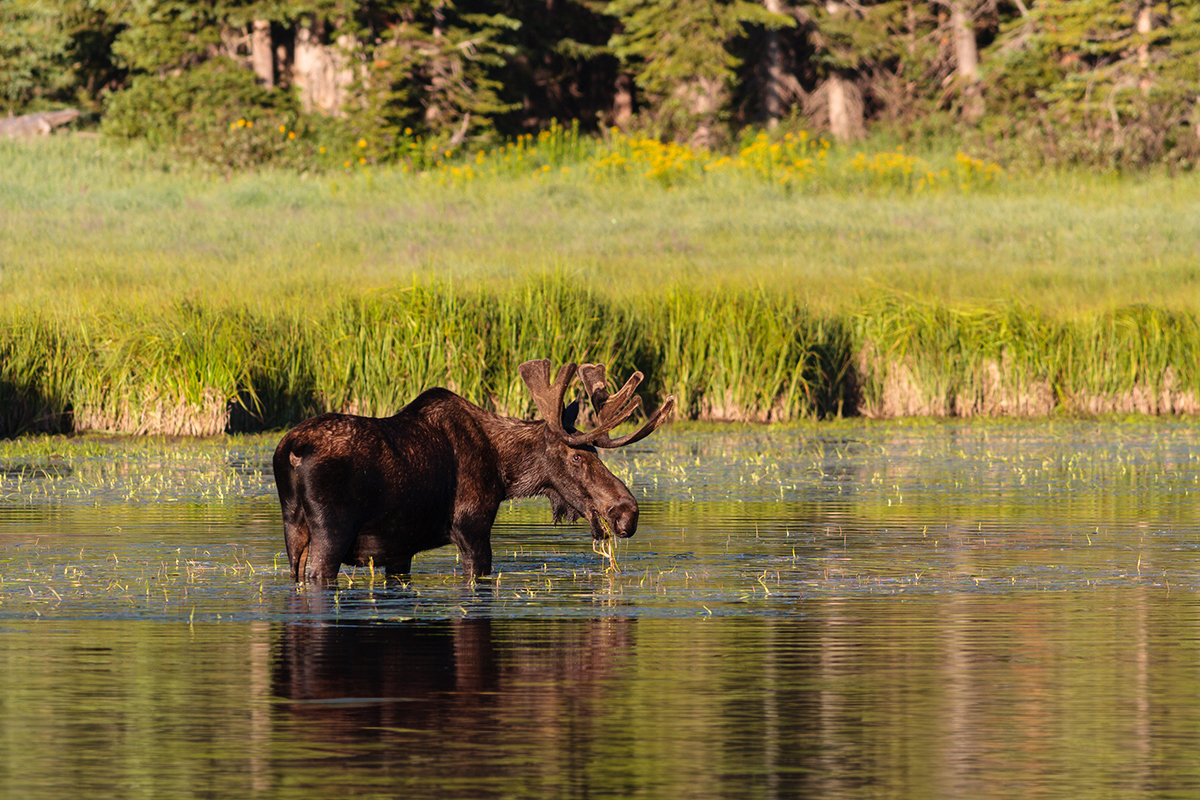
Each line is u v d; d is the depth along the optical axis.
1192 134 186.00
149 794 22.77
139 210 154.12
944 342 98.81
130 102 184.38
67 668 30.61
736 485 63.53
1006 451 77.44
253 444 81.12
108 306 94.06
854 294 105.19
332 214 153.38
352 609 36.84
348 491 38.44
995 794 22.89
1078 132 183.62
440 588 39.84
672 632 34.28
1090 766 24.30
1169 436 85.19
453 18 194.25
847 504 57.50
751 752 24.97
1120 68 193.75
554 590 39.59
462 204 161.12
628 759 24.55
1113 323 100.62
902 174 175.00
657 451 77.19
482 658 31.59
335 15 186.75
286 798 22.58
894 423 93.56
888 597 38.59
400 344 90.06
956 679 29.92
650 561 44.28
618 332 93.69
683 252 137.50
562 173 173.75
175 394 86.12
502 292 94.50
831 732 26.19
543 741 25.52
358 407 90.25
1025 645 32.94
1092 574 41.97
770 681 29.70
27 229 140.00
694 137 194.12
